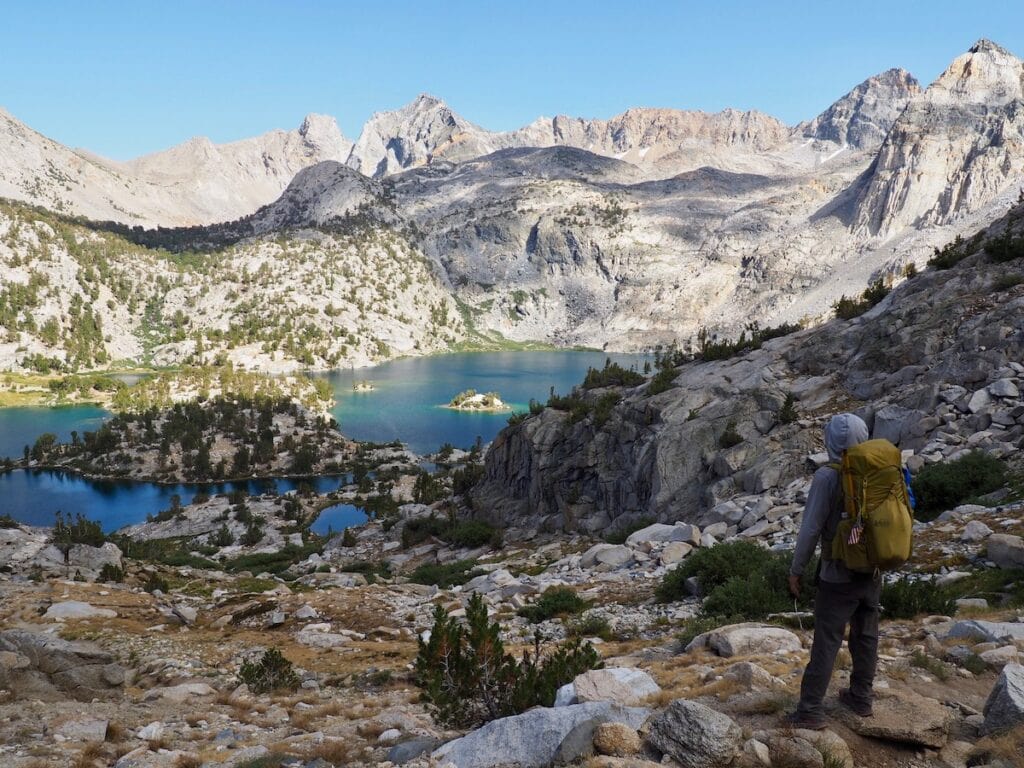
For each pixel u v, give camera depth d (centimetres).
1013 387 2641
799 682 715
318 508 10231
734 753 514
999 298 3328
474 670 932
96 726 1067
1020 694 556
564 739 594
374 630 2155
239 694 1437
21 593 2919
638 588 2162
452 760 659
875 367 3509
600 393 5225
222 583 3706
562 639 1691
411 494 10488
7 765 875
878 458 512
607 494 4269
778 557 1631
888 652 870
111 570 3606
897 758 533
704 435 3684
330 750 827
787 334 4900
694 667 888
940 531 1739
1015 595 1229
